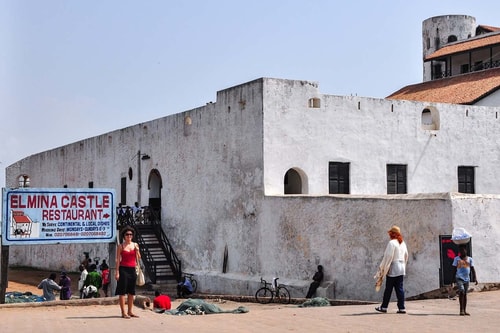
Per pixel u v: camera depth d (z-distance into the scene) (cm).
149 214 3180
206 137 2852
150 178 3312
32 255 4519
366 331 1220
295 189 2650
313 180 2564
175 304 2267
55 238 2075
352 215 2134
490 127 3020
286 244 2388
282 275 2400
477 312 1492
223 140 2734
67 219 2094
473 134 2967
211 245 2802
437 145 2862
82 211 2119
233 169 2667
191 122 2967
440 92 3809
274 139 2506
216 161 2778
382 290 2008
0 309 1659
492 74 3781
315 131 2584
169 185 3128
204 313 1584
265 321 1359
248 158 2572
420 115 2833
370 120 2705
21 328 1269
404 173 2783
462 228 1822
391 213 1997
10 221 2020
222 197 2738
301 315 1447
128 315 1437
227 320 1382
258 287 2475
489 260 1866
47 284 2206
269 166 2491
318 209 2261
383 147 2725
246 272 2588
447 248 1828
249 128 2567
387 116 2747
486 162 2992
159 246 3109
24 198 2039
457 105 2936
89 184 3956
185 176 3002
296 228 2347
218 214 2761
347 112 2656
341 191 2628
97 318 1425
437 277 1841
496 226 1891
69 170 4234
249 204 2572
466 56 4588
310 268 2284
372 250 2056
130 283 1434
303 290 2267
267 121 2497
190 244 2941
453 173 2898
